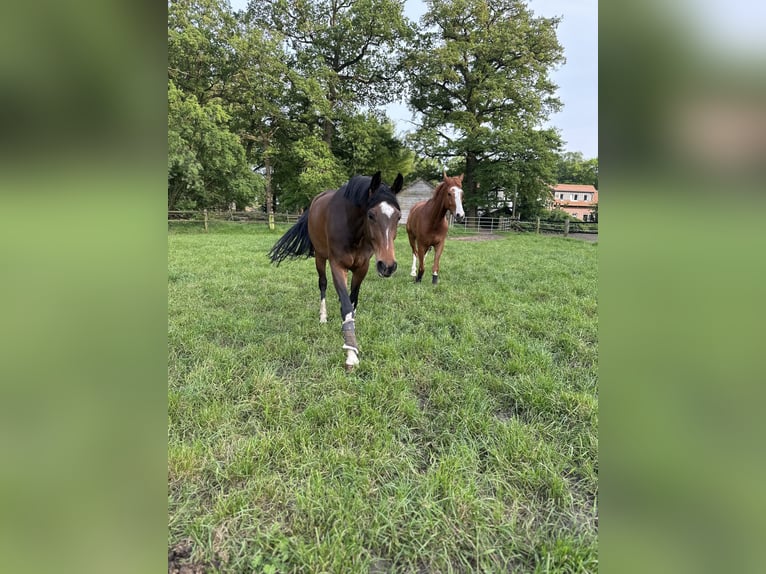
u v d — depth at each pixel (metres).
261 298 4.09
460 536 1.33
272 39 16.05
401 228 19.89
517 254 8.13
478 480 1.58
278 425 1.87
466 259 7.27
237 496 1.44
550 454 1.69
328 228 2.80
